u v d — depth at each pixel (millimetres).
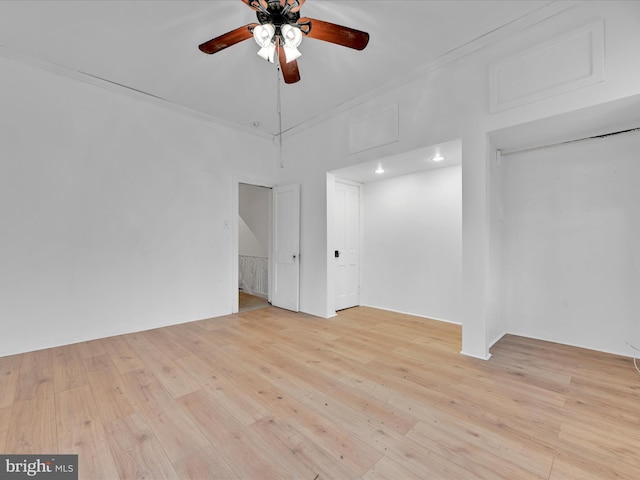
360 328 3508
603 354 2656
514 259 3236
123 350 2793
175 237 3699
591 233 2783
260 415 1758
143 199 3447
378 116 3344
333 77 3051
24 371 2324
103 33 2418
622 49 1941
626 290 2607
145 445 1499
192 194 3855
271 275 4898
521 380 2182
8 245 2654
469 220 2641
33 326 2766
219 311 4105
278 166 4750
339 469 1348
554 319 3000
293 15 1954
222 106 3684
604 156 2703
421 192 4055
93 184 3111
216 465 1373
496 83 2477
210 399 1931
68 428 1626
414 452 1452
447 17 2258
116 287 3246
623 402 1881
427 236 3996
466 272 2662
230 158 4234
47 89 2859
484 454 1437
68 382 2150
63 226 2932
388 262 4461
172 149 3688
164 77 3055
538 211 3080
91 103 3111
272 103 3611
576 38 2102
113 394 1986
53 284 2871
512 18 2273
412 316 4070
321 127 4039
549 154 3006
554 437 1556
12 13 2191
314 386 2105
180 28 2367
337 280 4387
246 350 2797
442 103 2809
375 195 4625
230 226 4234
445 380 2191
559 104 2180
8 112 2672
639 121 2350
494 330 2988
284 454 1441
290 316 4090
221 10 2182
